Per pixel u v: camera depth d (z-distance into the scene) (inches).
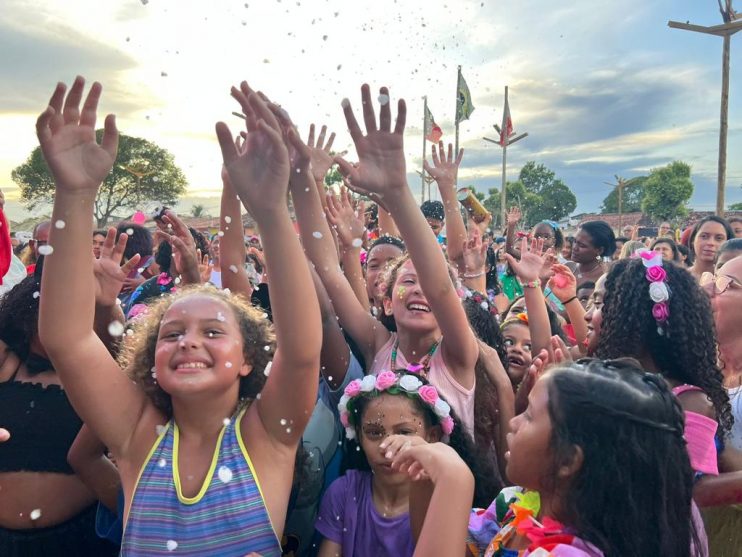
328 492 74.0
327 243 91.5
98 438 68.4
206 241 153.9
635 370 53.0
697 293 75.6
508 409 89.0
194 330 62.1
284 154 57.9
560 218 3122.5
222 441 62.4
